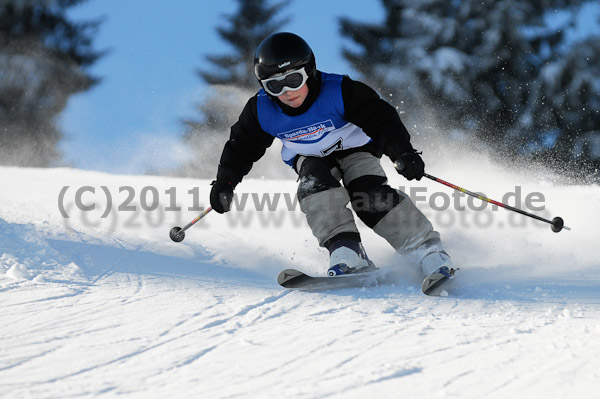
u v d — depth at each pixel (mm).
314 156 10891
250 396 4996
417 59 74000
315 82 10172
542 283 10156
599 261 12445
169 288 9094
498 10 73625
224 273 10883
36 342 6340
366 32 77812
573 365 5363
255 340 6438
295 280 9156
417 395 4934
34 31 85375
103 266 10398
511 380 5148
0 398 4988
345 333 6660
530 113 71625
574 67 71062
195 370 5582
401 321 7219
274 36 9898
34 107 83312
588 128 71000
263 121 10711
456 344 6180
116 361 5812
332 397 4934
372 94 10422
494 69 73000
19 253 10422
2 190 19078
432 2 75938
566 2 73750
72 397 5016
